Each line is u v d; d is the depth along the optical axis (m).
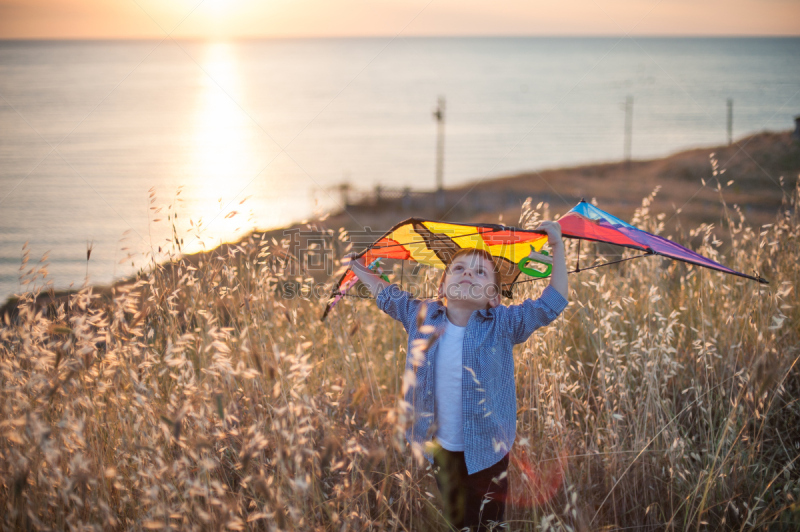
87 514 2.18
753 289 3.52
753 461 2.81
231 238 3.22
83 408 2.37
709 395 2.90
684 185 31.80
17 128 85.69
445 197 36.12
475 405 2.32
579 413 3.27
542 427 2.86
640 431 2.85
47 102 130.12
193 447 2.18
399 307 2.65
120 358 2.51
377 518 2.36
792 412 3.09
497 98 153.25
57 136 76.50
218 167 39.19
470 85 197.62
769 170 21.98
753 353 3.12
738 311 3.48
